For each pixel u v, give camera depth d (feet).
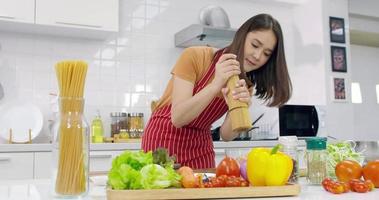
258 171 2.98
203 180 2.92
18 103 9.29
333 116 12.34
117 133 9.75
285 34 13.09
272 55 4.45
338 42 12.73
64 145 2.72
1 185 3.53
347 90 12.72
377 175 3.32
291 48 13.17
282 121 10.70
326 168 3.55
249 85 4.55
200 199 2.73
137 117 9.89
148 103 10.59
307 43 12.89
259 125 10.71
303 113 11.05
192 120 4.33
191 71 4.40
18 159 7.56
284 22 13.10
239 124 3.37
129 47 10.55
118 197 2.61
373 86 15.96
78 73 2.78
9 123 8.96
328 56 12.46
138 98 10.50
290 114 10.85
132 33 10.62
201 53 4.47
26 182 3.78
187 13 11.34
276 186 2.90
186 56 4.43
